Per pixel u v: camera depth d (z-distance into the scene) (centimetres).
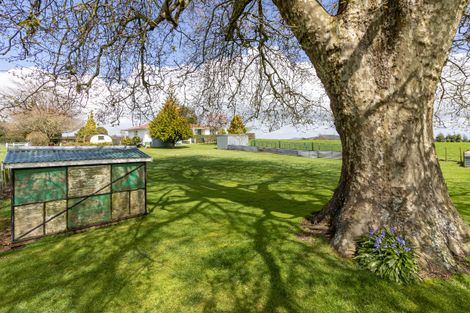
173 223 532
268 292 284
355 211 362
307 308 256
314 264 336
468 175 1120
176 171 1349
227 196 780
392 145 338
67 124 2272
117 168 543
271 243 412
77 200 490
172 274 328
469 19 541
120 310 260
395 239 315
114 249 408
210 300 273
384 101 336
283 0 376
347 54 342
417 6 300
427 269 299
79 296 284
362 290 279
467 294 265
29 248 413
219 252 389
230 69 770
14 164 420
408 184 336
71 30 407
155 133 3212
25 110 470
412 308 250
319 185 952
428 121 352
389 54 327
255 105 862
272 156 2209
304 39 377
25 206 438
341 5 382
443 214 338
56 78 457
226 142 3105
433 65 322
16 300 278
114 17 425
